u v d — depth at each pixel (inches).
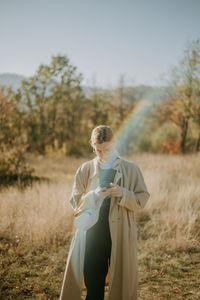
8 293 111.3
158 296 109.6
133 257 81.3
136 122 732.7
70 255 82.0
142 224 193.3
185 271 130.5
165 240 161.9
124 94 761.0
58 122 733.9
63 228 174.6
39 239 158.1
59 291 113.7
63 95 741.9
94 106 788.6
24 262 138.5
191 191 234.8
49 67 698.8
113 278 79.0
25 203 205.9
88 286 80.4
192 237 163.5
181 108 617.9
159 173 319.6
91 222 79.0
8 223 176.4
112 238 79.4
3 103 428.8
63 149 598.2
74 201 86.8
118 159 85.4
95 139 81.7
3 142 376.8
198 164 389.1
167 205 221.3
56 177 369.1
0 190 274.1
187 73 587.2
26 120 665.0
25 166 352.2
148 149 695.7
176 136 681.0
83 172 87.9
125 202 78.8
